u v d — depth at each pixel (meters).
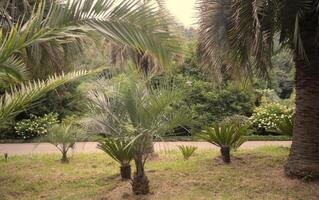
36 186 6.61
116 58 7.89
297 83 6.25
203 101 14.02
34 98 3.22
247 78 7.02
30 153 10.35
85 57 6.84
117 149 6.16
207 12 6.42
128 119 5.34
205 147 10.60
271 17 5.12
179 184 6.01
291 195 5.41
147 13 3.05
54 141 8.65
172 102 5.27
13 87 4.16
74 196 5.93
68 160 8.78
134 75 5.58
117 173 7.23
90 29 3.03
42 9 3.05
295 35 5.20
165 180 6.26
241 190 5.67
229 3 6.08
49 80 3.51
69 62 7.04
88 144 11.52
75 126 8.74
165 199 5.40
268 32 5.43
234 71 6.88
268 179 6.12
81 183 6.71
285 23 5.40
